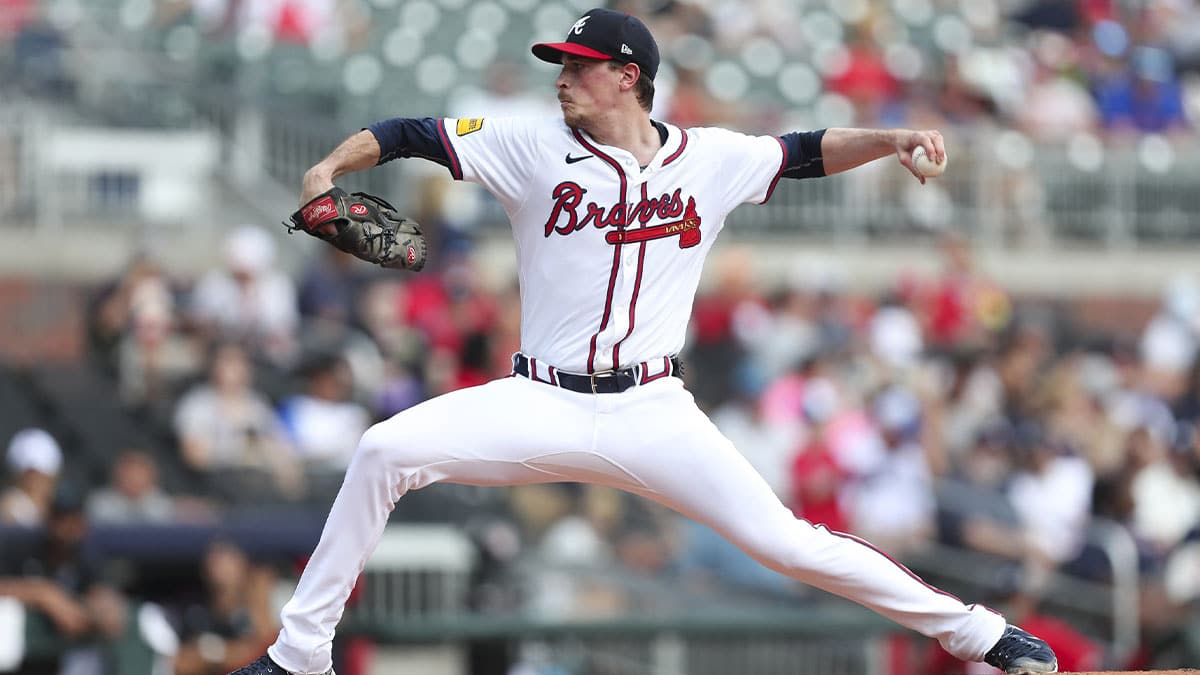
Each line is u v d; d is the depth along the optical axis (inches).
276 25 2485.2
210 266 2065.7
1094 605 1540.4
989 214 2448.3
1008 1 2957.7
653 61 629.6
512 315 1715.1
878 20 2785.4
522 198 635.5
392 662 1251.2
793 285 2064.5
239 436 1550.2
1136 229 2524.6
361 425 1630.2
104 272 2033.7
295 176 2190.0
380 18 2588.6
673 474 645.9
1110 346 2249.0
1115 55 2839.6
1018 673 663.1
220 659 1213.7
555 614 1379.2
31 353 1980.8
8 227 2031.3
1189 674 681.6
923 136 642.8
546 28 2655.0
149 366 1686.8
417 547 1409.9
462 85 2514.8
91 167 2100.1
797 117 2452.0
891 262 2353.6
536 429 634.8
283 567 1326.3
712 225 650.2
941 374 1968.5
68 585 1195.3
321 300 1790.1
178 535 1290.6
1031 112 2628.0
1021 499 1686.8
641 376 641.0
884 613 676.7
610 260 631.8
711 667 1339.8
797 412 1695.4
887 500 1604.3
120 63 2377.0
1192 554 1583.4
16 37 2372.0
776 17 2731.3
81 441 1562.5
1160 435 1868.8
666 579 1510.8
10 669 1138.0
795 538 655.8
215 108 2260.1
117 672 1155.3
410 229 631.8
